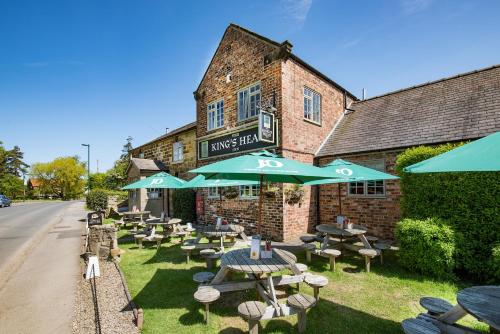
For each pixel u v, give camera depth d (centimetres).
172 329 404
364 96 1614
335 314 442
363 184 1042
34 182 7450
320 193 1147
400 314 441
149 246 941
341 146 1138
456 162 292
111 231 811
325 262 711
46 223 1639
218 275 467
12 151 7256
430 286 546
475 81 1020
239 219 1159
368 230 1014
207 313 419
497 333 337
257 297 502
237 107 1209
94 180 5856
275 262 452
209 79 1386
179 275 633
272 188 998
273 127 994
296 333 391
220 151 1267
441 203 662
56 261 776
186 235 1071
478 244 584
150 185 947
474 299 294
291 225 1001
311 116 1175
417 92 1191
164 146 1852
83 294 539
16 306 493
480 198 602
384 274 616
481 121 827
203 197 1384
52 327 420
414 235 611
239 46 1207
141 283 586
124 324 419
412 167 346
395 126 1056
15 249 957
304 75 1139
